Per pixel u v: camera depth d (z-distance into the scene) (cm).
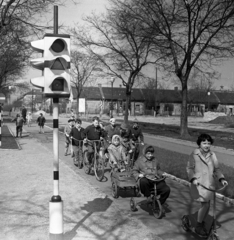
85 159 1066
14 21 1809
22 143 1916
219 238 530
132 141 1039
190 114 7675
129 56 2602
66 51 487
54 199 481
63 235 494
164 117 6831
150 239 519
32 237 512
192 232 563
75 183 901
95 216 628
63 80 484
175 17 2155
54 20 500
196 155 528
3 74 3209
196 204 729
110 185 912
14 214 627
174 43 2277
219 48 2152
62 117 5972
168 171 1048
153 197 639
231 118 4709
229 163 1244
